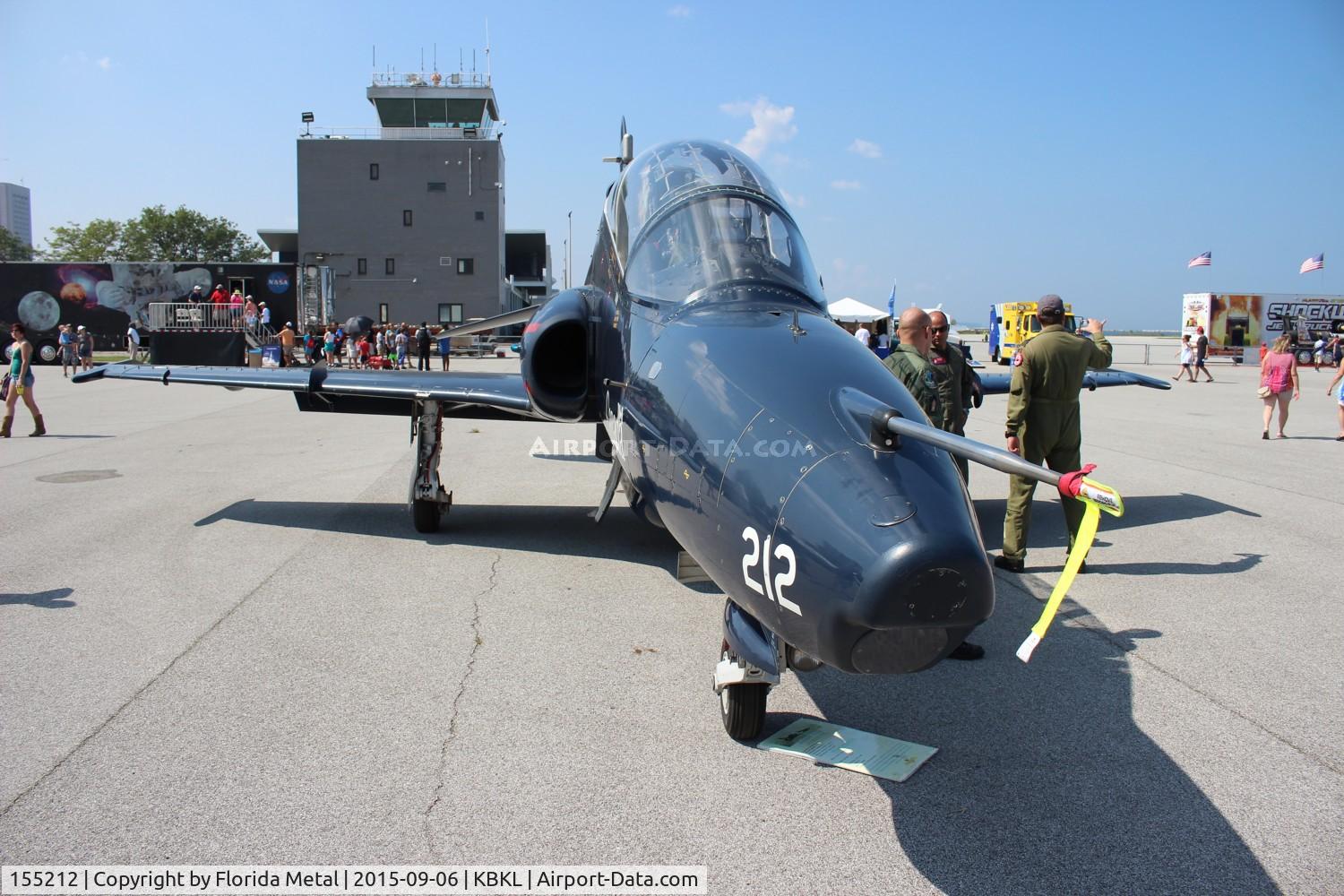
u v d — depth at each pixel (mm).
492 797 3379
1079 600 5895
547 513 8570
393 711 4137
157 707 4141
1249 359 44594
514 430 16000
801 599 2953
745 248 4871
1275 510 8555
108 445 13141
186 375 7910
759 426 3436
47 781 3457
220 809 3271
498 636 5156
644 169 6000
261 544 7246
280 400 22484
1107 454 12148
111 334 37250
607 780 3518
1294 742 3887
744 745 3842
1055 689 4473
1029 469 2451
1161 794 3451
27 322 37094
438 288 60500
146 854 2992
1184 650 4992
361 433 15094
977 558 2740
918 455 3096
